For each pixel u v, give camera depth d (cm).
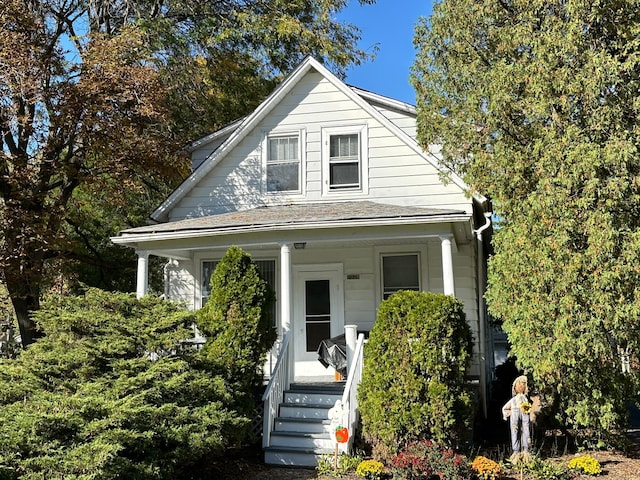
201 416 768
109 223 2028
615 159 846
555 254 877
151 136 1557
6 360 813
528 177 992
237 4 2259
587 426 1026
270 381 1026
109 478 601
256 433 1026
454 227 1151
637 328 898
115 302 878
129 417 647
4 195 1402
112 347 780
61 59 1450
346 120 1392
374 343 905
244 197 1425
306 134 1410
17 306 1508
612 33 927
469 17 1139
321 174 1386
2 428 595
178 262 1435
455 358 887
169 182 1784
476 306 1333
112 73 1388
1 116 1334
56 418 605
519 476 848
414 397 870
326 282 1355
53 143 1425
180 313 873
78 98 1367
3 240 1346
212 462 870
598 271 847
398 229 1112
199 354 888
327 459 915
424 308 889
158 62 1878
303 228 1114
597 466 868
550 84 923
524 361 952
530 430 980
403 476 789
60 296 904
